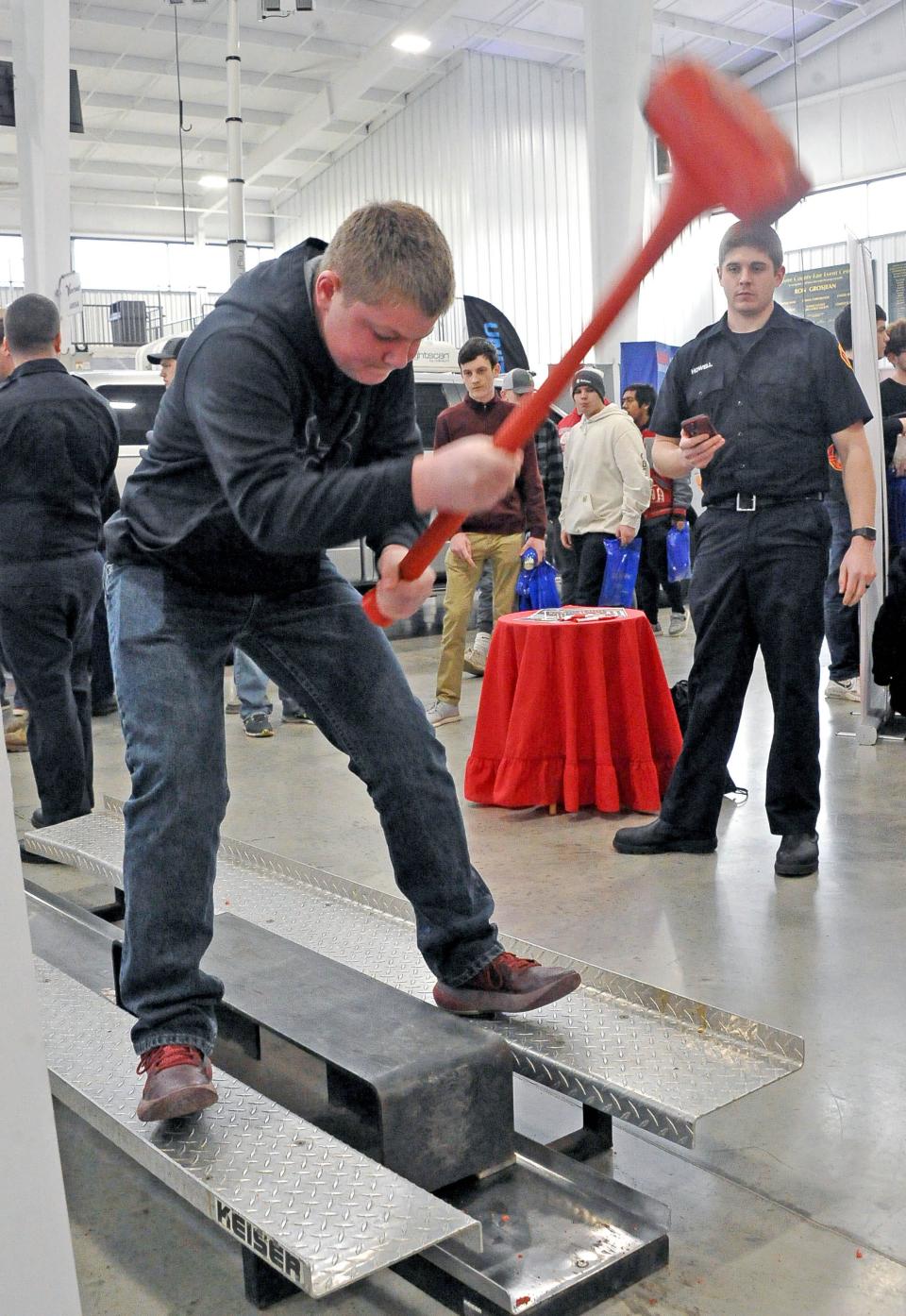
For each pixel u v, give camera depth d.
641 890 3.12
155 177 18.48
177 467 1.63
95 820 3.10
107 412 3.36
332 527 1.28
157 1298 1.61
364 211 1.41
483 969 1.94
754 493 3.03
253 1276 1.57
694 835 3.40
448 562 5.14
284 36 14.27
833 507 5.27
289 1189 1.48
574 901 3.06
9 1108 0.79
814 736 3.16
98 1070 1.82
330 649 1.79
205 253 19.48
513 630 3.91
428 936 1.95
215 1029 1.71
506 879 3.26
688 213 0.96
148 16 13.44
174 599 1.69
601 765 3.81
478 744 4.02
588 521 5.57
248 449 1.39
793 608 3.04
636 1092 1.72
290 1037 1.79
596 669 3.79
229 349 1.43
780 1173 1.84
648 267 1.02
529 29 15.22
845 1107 2.02
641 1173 1.86
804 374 2.94
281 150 16.88
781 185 0.89
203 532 1.62
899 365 5.01
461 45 15.43
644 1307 1.54
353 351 1.46
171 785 1.64
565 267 16.86
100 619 5.58
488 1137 1.74
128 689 1.67
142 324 12.59
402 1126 1.64
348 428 1.64
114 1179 1.90
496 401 5.23
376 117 17.19
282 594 1.78
